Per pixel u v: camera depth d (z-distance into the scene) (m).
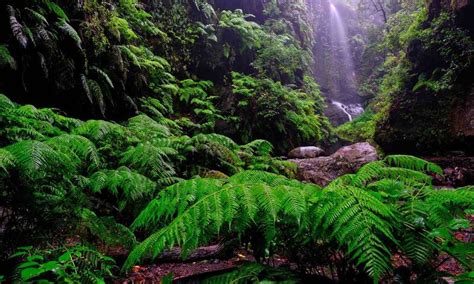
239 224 1.15
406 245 1.04
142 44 7.02
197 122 7.95
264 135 9.06
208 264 2.57
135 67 6.03
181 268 2.52
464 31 7.93
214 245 2.81
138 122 4.40
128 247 2.08
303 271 1.33
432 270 1.09
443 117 8.20
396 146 9.10
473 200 1.06
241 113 8.77
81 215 1.96
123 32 5.91
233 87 9.39
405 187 1.33
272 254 1.38
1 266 1.69
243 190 1.18
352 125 13.11
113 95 5.34
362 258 0.94
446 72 8.29
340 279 1.23
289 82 11.64
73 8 4.76
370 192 1.24
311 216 1.13
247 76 9.61
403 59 10.04
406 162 1.52
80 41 4.37
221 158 4.50
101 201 2.81
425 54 8.96
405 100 9.11
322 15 21.30
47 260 1.69
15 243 1.77
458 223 1.06
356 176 1.40
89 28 4.82
